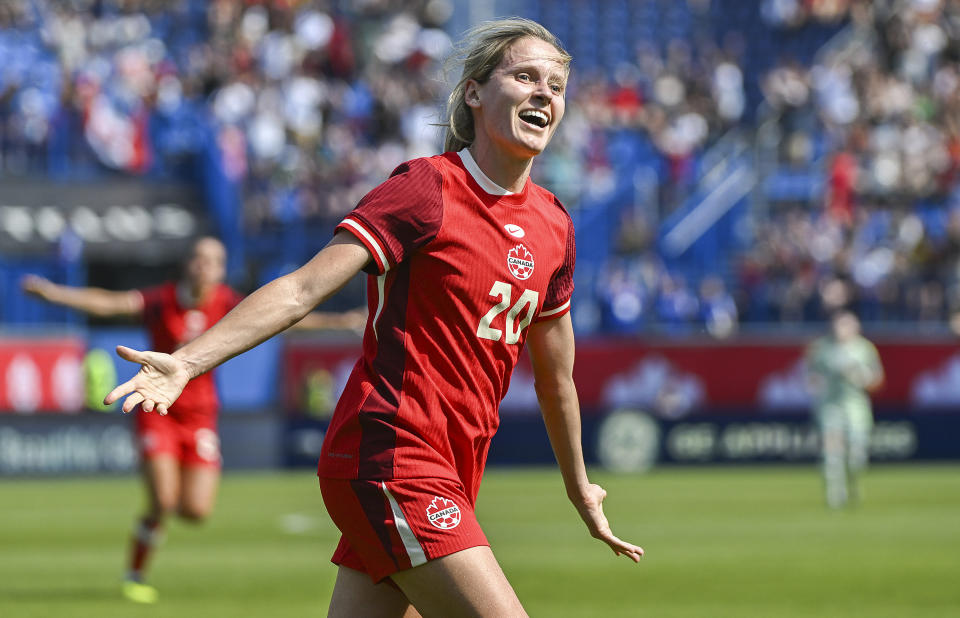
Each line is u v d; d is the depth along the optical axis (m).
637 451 81.75
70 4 102.06
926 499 61.06
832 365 58.09
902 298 87.75
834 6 116.50
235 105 97.56
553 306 14.88
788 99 106.06
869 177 98.69
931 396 82.94
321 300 12.85
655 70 111.81
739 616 28.91
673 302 88.50
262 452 78.50
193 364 12.05
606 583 34.47
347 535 13.74
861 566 38.03
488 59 14.00
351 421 13.55
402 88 103.19
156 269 93.50
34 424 75.00
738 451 82.75
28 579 35.84
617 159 100.50
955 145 102.06
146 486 32.38
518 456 81.38
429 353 13.62
